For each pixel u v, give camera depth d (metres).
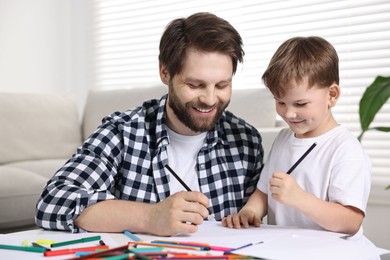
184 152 1.18
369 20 2.26
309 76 1.01
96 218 0.94
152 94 2.59
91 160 1.10
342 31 2.34
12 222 2.16
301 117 1.04
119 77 3.32
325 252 0.75
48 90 3.48
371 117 0.79
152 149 1.16
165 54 1.06
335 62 1.06
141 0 3.21
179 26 1.05
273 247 0.78
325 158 1.03
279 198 0.92
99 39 3.43
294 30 2.51
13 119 2.66
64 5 3.53
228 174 1.20
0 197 2.12
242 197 1.19
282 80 1.02
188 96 1.03
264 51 2.61
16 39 3.31
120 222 0.93
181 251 0.76
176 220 0.88
